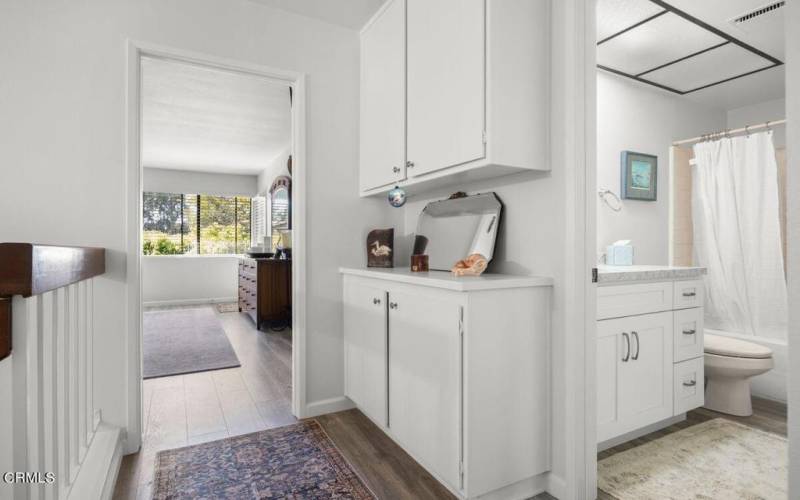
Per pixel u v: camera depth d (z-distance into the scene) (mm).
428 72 1826
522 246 1745
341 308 2422
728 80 2932
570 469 1526
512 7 1532
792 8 875
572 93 1526
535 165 1586
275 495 1561
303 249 2295
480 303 1439
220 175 7434
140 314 1924
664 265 3074
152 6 1934
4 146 1688
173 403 2490
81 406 1570
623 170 2850
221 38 2082
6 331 706
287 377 3002
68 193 1775
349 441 1999
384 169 2199
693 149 3037
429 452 1621
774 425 2203
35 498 891
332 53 2387
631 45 2479
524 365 1547
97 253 1501
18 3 1708
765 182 2654
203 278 6980
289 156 5500
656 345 2025
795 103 869
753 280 2707
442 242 2160
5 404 769
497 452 1483
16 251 714
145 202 6996
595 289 1576
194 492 1576
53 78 1757
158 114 4309
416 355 1699
